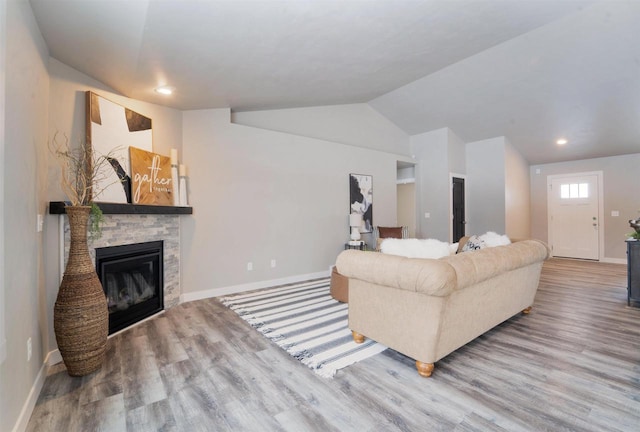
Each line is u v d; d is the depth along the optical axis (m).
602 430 1.51
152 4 1.71
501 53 3.95
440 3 2.40
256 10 1.96
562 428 1.52
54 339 2.22
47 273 2.17
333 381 1.96
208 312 3.31
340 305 3.52
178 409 1.69
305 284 4.56
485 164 6.46
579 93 4.41
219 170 4.00
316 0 1.99
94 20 1.85
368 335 2.39
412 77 4.46
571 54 3.74
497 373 2.05
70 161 2.42
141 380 1.98
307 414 1.65
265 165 4.42
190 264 3.76
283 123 4.89
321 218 5.06
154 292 3.27
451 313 2.06
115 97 2.95
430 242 2.39
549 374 2.03
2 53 1.30
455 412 1.65
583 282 4.64
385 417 1.62
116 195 2.82
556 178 6.99
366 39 2.76
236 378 2.00
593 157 6.46
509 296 2.74
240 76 3.05
